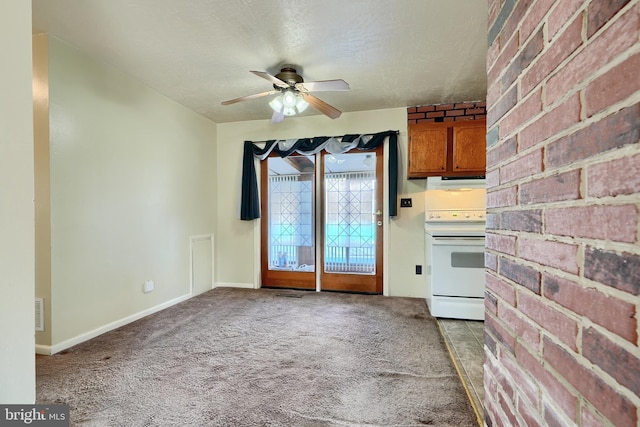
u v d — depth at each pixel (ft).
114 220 8.57
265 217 13.53
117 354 6.96
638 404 1.51
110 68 8.41
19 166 2.40
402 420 4.74
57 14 6.15
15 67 2.37
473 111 11.24
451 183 10.71
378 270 12.37
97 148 8.06
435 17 6.33
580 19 1.93
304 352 7.06
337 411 4.96
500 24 3.16
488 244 3.47
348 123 12.37
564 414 2.06
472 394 5.40
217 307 10.54
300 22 6.48
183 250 11.48
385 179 12.09
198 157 12.41
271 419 4.77
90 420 4.72
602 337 1.75
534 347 2.46
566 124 2.07
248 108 11.76
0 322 2.29
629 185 1.57
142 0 5.75
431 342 7.61
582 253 1.92
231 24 6.54
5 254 2.32
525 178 2.62
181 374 6.08
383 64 8.34
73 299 7.45
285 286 13.37
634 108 1.55
